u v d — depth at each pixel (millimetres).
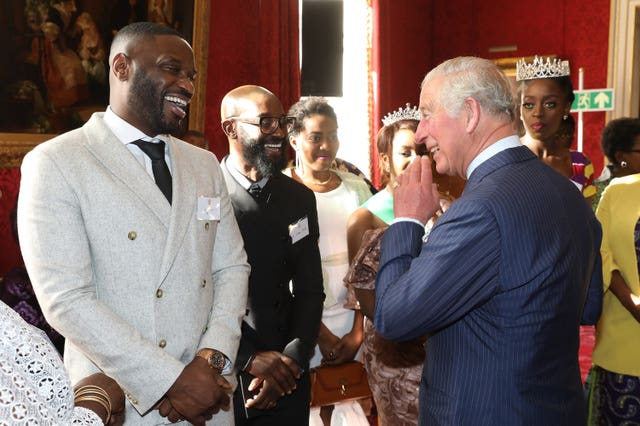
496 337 1760
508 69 9797
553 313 1749
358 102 8148
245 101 2930
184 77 2260
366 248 2773
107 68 4590
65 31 4316
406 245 1896
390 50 8625
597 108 7617
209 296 2281
